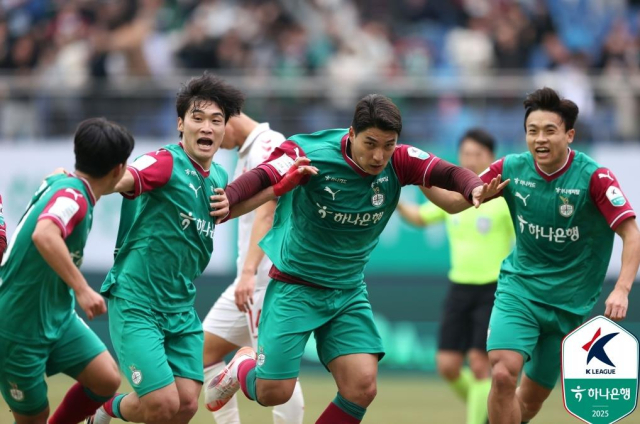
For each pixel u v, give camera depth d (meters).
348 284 19.45
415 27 50.84
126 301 18.39
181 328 18.94
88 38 47.44
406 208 29.88
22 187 40.97
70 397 19.22
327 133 19.28
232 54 47.94
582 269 20.41
